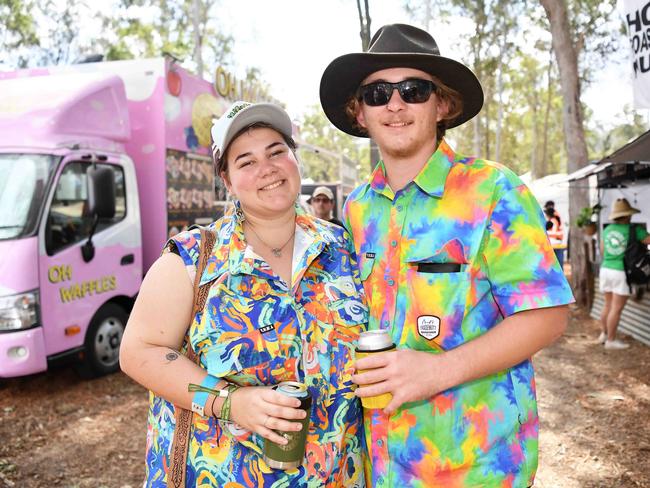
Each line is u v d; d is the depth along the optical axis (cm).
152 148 631
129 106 636
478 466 162
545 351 712
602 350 705
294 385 151
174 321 163
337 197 1519
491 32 2734
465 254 162
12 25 2366
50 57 2455
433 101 177
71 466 398
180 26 2530
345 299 172
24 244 471
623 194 1030
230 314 159
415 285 166
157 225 633
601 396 535
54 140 510
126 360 163
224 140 164
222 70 776
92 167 514
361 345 150
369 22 617
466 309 162
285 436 147
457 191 167
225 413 152
